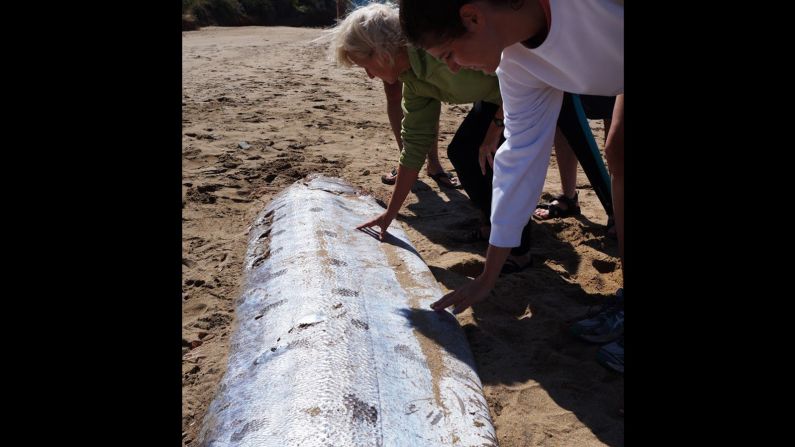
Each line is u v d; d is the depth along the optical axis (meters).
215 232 3.75
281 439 1.76
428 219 3.99
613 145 2.25
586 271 3.33
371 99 7.56
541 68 2.07
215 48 13.04
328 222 3.23
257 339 2.39
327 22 31.05
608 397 2.30
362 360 2.10
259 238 3.38
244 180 4.57
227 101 7.14
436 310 2.52
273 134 5.80
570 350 2.59
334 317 2.33
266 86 8.23
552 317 2.82
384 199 4.25
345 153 5.27
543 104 2.24
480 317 2.83
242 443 1.79
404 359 2.20
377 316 2.43
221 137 5.61
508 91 2.25
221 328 2.78
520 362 2.50
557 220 3.99
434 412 1.98
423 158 3.04
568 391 2.33
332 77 9.10
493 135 3.25
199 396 2.35
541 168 2.32
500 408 2.25
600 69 1.97
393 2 2.95
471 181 3.33
